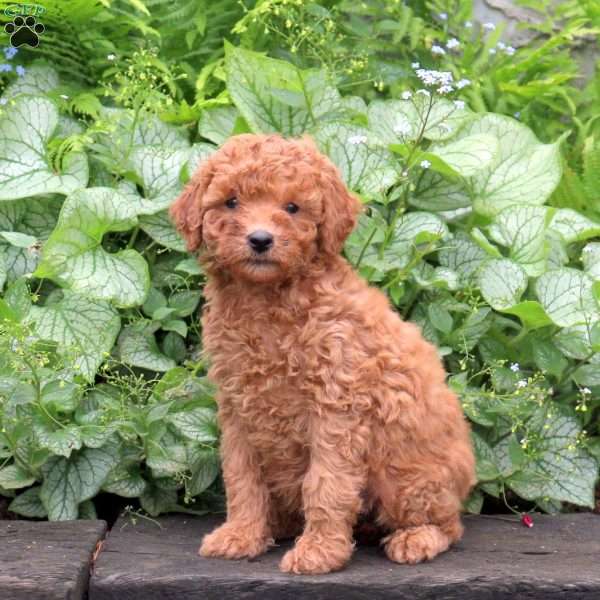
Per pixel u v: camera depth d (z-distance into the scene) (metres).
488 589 1.49
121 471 1.71
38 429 1.65
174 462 1.68
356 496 1.52
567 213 1.93
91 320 1.76
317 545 1.51
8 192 1.83
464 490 1.61
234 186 1.52
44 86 2.05
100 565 1.52
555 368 1.76
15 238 1.77
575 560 1.56
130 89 1.95
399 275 1.77
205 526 1.68
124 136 1.94
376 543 1.62
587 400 1.79
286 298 1.52
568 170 2.04
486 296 1.77
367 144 1.85
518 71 2.21
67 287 1.78
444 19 2.26
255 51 2.09
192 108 1.98
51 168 1.87
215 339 1.55
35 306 1.81
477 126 1.95
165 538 1.63
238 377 1.53
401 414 1.53
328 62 2.08
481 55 2.23
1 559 1.52
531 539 1.64
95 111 1.98
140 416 1.67
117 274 1.78
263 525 1.57
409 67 2.21
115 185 1.88
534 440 1.78
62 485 1.68
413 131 1.92
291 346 1.51
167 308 1.79
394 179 1.81
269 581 1.48
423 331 1.82
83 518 1.71
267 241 1.48
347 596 1.48
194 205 1.55
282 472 1.56
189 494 1.69
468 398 1.73
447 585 1.48
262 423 1.54
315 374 1.51
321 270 1.54
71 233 1.77
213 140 1.93
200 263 1.57
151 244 1.87
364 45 2.19
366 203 1.85
